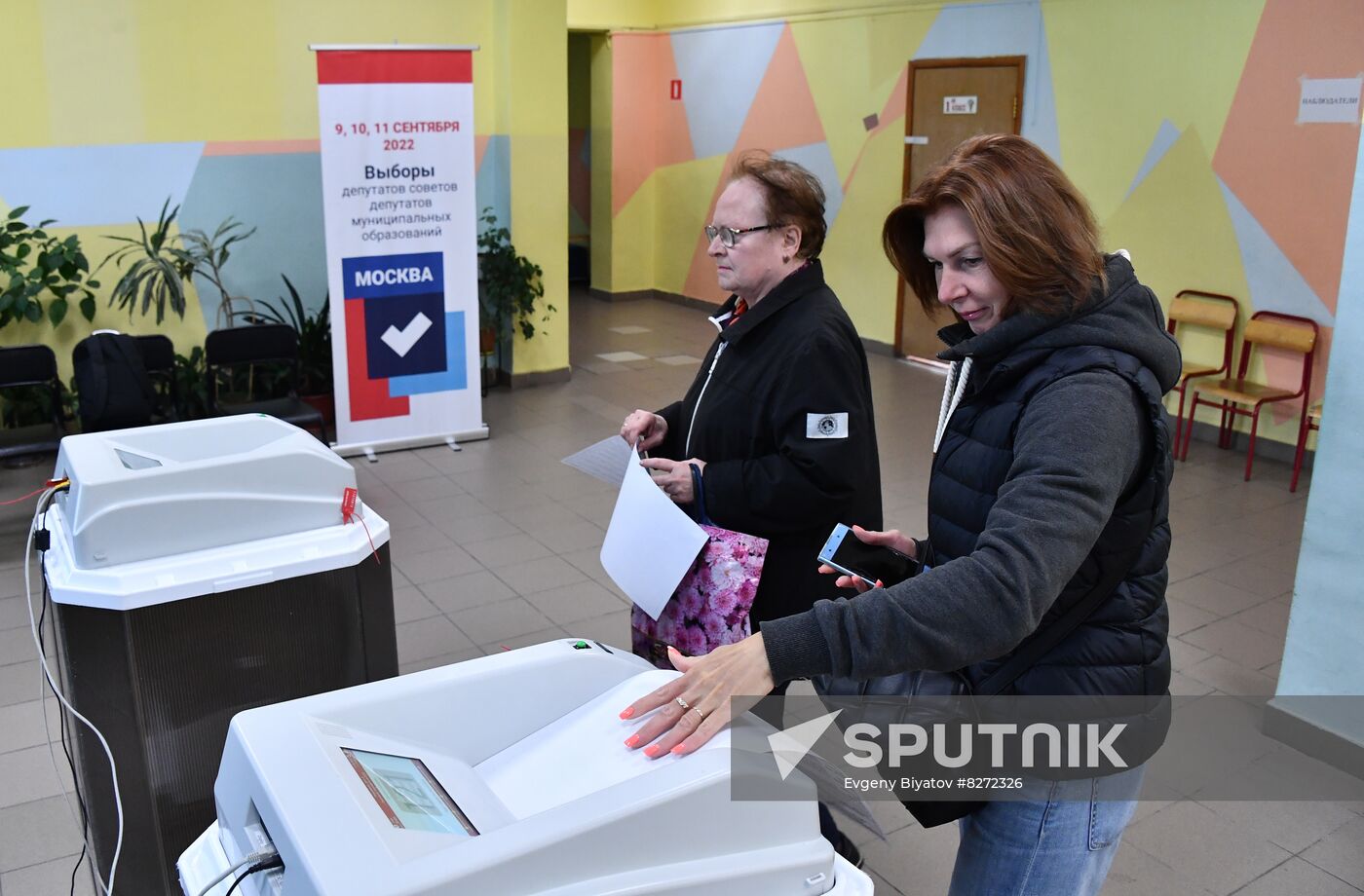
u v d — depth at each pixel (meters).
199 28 5.78
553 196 7.07
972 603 1.11
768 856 1.08
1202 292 5.97
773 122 8.94
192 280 6.00
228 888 1.06
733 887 1.05
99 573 1.77
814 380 2.07
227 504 1.88
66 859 2.54
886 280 8.18
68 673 1.81
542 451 5.87
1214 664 3.57
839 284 8.61
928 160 7.60
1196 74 5.87
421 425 5.87
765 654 1.14
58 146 5.54
